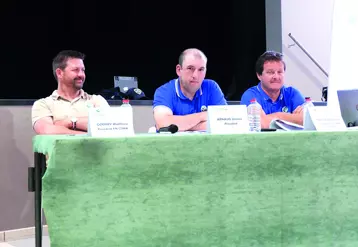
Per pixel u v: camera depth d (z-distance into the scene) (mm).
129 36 4344
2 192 3109
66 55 2820
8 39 3629
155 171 1295
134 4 4359
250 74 4871
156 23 4508
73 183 1216
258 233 1413
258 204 1412
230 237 1380
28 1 3725
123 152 1261
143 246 1287
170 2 4582
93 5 4113
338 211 1518
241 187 1391
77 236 1222
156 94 2566
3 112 3115
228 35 4887
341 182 1521
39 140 1453
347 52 2346
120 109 1387
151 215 1293
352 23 2346
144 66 4453
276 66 2705
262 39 4762
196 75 2461
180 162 1320
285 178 1447
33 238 3148
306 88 5176
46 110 2756
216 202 1362
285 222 1447
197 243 1343
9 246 2939
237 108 1522
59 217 1207
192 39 4719
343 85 2320
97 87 4176
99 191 1240
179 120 2312
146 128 3676
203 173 1348
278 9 4668
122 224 1264
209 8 4797
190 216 1335
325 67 5270
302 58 5117
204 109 2611
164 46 4562
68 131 2602
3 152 3113
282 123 1902
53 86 3865
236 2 4855
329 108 1642
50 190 1198
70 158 1211
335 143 1511
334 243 1514
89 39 4105
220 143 1364
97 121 1340
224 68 4883
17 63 3684
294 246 1462
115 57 4270
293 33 5059
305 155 1471
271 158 1427
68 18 3967
